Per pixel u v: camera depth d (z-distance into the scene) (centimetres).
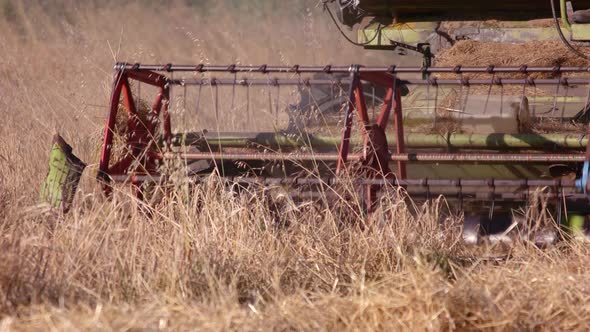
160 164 2755
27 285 1872
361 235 2253
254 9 7556
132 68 2689
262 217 2381
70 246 2094
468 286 1847
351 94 2558
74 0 7112
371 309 1783
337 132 2955
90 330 1638
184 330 1673
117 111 2781
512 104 2816
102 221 2281
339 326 1783
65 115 3966
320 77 3216
